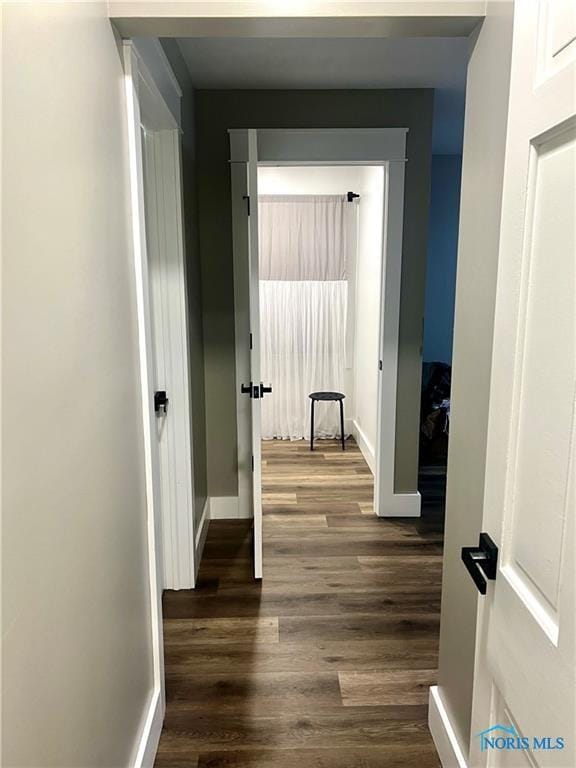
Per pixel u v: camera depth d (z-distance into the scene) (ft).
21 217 2.61
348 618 7.53
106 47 4.02
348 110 9.50
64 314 3.15
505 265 3.07
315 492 12.13
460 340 4.74
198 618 7.52
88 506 3.57
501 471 3.12
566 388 2.39
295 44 7.61
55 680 3.00
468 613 4.60
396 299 10.11
